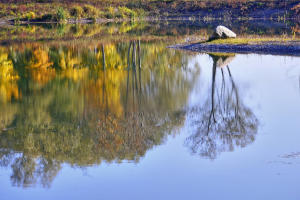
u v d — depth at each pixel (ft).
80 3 256.93
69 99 50.80
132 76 68.08
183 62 79.71
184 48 100.07
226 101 46.57
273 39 100.17
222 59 81.51
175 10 248.32
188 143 32.68
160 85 58.70
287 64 72.08
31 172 27.91
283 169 26.07
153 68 75.61
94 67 78.69
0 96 52.75
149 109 44.70
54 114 43.45
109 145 32.94
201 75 65.98
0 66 79.41
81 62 84.33
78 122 40.16
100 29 167.22
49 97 51.90
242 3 232.12
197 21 204.85
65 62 83.76
